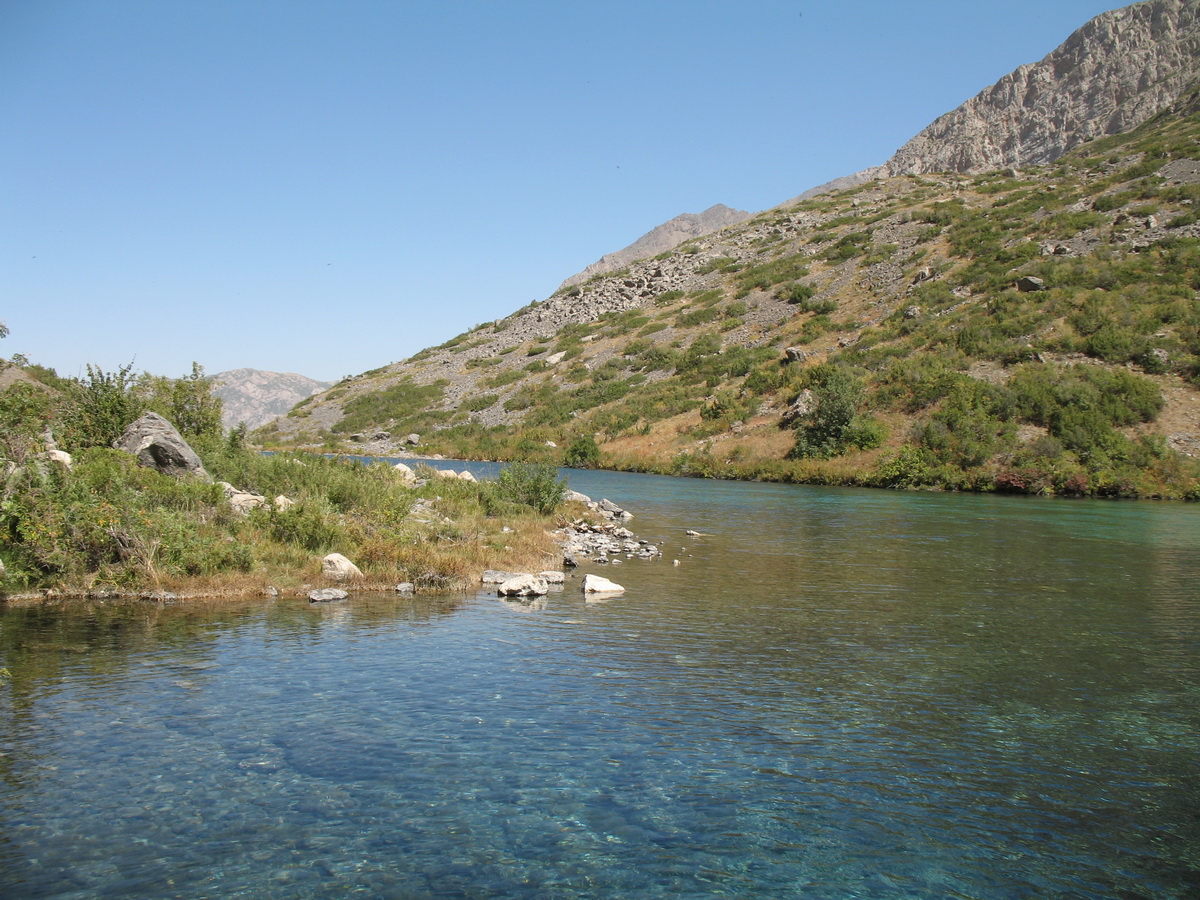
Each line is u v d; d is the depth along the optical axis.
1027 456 46.44
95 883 5.49
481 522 22.48
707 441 61.97
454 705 9.14
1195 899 5.62
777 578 17.88
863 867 5.98
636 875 5.80
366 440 80.94
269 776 7.25
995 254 75.50
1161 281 59.34
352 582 15.84
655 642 12.06
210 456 24.38
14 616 12.66
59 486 15.40
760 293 93.38
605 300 112.75
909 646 12.09
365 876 5.68
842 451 53.28
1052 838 6.47
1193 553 22.64
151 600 14.04
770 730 8.61
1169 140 100.19
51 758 7.48
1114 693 10.00
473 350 111.12
